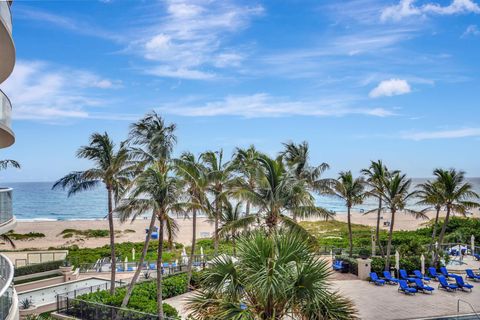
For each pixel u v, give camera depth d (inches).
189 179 1023.6
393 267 1362.0
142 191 868.0
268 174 941.2
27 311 1011.9
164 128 960.3
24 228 3326.8
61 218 4771.2
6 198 606.5
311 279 450.9
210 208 1207.6
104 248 2121.1
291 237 501.0
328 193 1440.7
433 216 4126.5
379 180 1482.5
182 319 856.9
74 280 1363.2
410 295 1129.4
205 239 2438.5
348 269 1427.2
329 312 455.2
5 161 1203.9
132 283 933.2
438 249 1475.1
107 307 814.5
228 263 494.6
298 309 466.9
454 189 1478.8
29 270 1337.4
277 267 461.1
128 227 3385.8
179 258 1635.1
